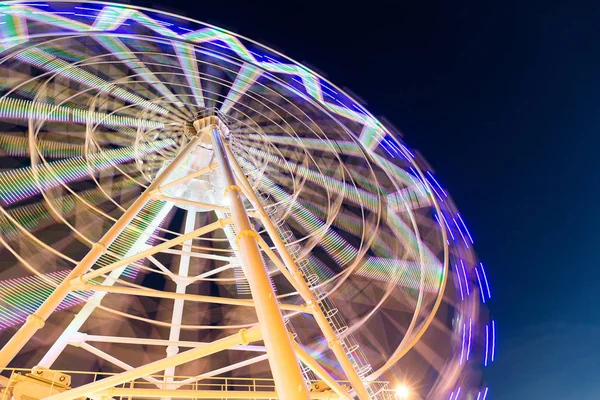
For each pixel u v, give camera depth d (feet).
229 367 41.57
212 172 57.77
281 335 14.64
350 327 44.86
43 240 41.34
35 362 42.75
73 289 25.75
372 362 43.96
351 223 52.21
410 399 37.55
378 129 49.32
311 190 56.70
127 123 52.54
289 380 13.26
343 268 49.29
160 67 53.42
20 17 37.60
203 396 27.81
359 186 53.26
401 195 49.24
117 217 49.80
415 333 40.19
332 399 32.30
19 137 41.73
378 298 46.98
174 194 56.44
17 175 40.50
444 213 45.73
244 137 56.08
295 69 51.34
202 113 55.57
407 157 47.70
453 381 39.55
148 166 55.11
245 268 18.70
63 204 43.98
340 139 53.52
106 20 43.68
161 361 20.03
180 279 49.90
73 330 39.17
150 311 53.01
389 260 48.47
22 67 40.37
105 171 50.16
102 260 45.39
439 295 41.14
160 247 28.68
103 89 49.26
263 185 56.49
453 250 44.24
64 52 43.80
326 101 52.26
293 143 57.06
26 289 39.24
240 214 21.48
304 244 53.31
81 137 48.06
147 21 45.62
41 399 23.59
